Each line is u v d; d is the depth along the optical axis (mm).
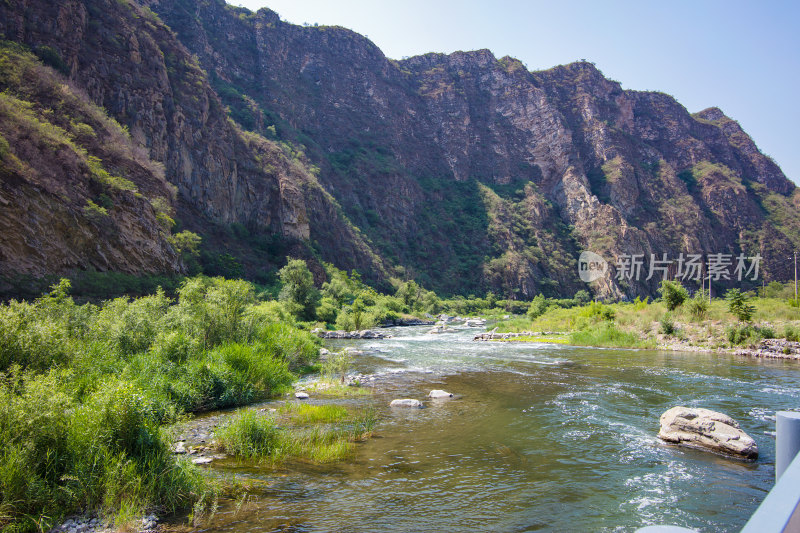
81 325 14531
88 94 57250
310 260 77125
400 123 181500
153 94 65250
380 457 9180
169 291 39125
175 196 58094
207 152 72125
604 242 148125
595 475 8375
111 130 51531
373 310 65625
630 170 173250
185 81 74688
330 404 13969
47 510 6188
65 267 32219
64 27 57219
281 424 11312
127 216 39719
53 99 45938
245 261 68188
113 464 6930
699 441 9984
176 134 67188
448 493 7477
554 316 51188
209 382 13102
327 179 126750
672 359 24766
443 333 49812
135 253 39281
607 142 183125
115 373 11188
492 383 17859
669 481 8117
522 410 13297
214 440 9641
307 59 169875
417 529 6246
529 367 22344
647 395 15344
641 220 161250
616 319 38906
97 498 6594
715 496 7496
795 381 17688
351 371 21016
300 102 153125
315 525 6281
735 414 12711
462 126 189125
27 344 10148
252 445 9180
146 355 13742
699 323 32781
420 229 146250
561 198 171625
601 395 15406
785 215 173875
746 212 172000
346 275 87375
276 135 119062
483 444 10109
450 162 181125
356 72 179250
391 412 13016
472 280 133750
